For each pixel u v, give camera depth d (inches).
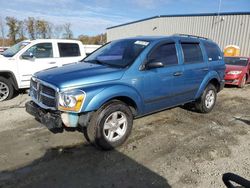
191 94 216.1
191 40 217.3
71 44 333.4
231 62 454.9
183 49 205.9
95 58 196.5
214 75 233.6
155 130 194.1
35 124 198.8
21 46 301.3
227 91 383.9
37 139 170.9
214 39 770.2
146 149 161.3
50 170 133.6
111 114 153.8
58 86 141.2
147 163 144.1
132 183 125.0
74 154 151.6
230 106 282.4
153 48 179.9
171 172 135.6
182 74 198.8
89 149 158.6
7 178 125.2
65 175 129.7
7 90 273.9
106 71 158.6
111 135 157.2
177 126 204.7
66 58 324.2
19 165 137.3
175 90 196.9
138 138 177.8
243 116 242.4
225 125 212.4
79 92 140.1
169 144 169.6
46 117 147.7
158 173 134.3
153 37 196.5
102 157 149.3
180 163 145.1
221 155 156.5
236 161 149.6
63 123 145.3
